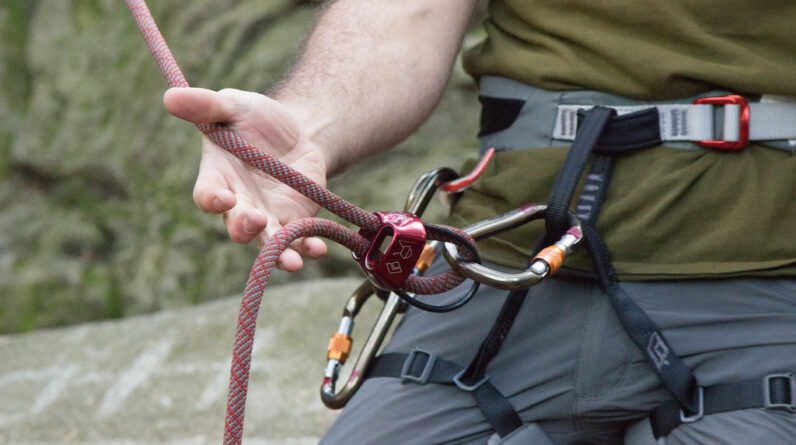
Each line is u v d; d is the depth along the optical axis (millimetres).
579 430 1455
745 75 1416
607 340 1437
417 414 1461
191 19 5395
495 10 1540
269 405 2572
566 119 1467
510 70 1496
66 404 2785
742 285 1417
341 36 1508
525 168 1475
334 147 1465
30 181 5699
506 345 1460
